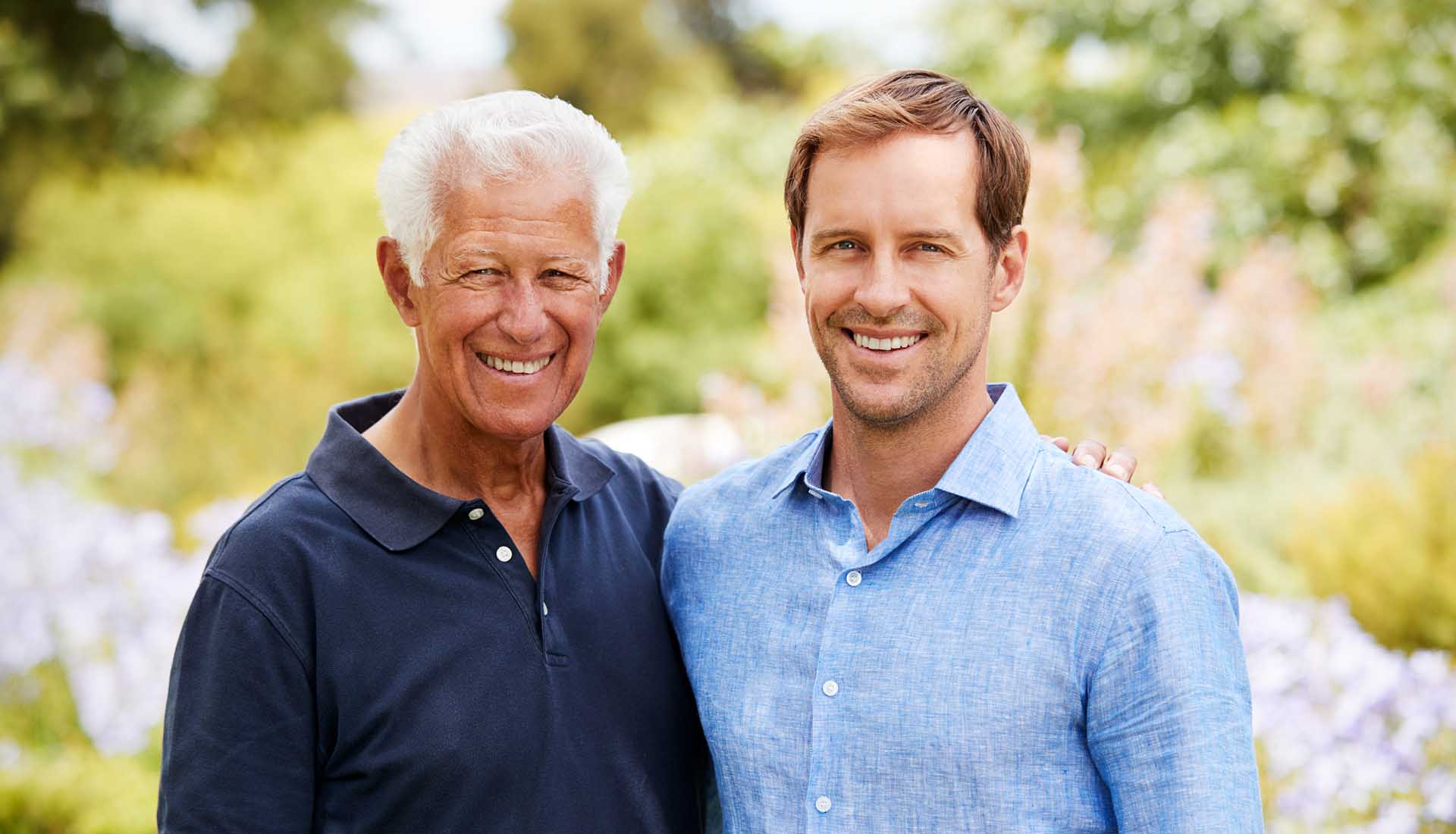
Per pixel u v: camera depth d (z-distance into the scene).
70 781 3.97
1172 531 1.65
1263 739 3.46
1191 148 9.61
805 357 5.51
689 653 1.97
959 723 1.67
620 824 1.88
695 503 2.09
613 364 10.20
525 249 1.82
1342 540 4.75
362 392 10.99
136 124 14.58
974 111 1.78
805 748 1.78
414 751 1.76
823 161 1.77
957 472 1.77
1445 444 5.11
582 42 21.69
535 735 1.82
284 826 1.73
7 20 14.11
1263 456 6.13
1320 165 9.45
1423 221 9.27
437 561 1.85
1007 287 1.89
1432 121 9.34
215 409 10.16
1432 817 3.27
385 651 1.79
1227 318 5.91
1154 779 1.57
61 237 12.99
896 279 1.73
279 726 1.74
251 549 1.80
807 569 1.87
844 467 1.91
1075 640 1.64
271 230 12.97
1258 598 3.87
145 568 4.90
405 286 1.95
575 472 2.06
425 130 1.85
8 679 4.67
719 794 1.95
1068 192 5.55
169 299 12.31
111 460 8.41
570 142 1.85
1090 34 10.77
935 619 1.72
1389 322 8.15
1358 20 9.53
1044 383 5.20
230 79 15.90
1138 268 5.78
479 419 1.88
